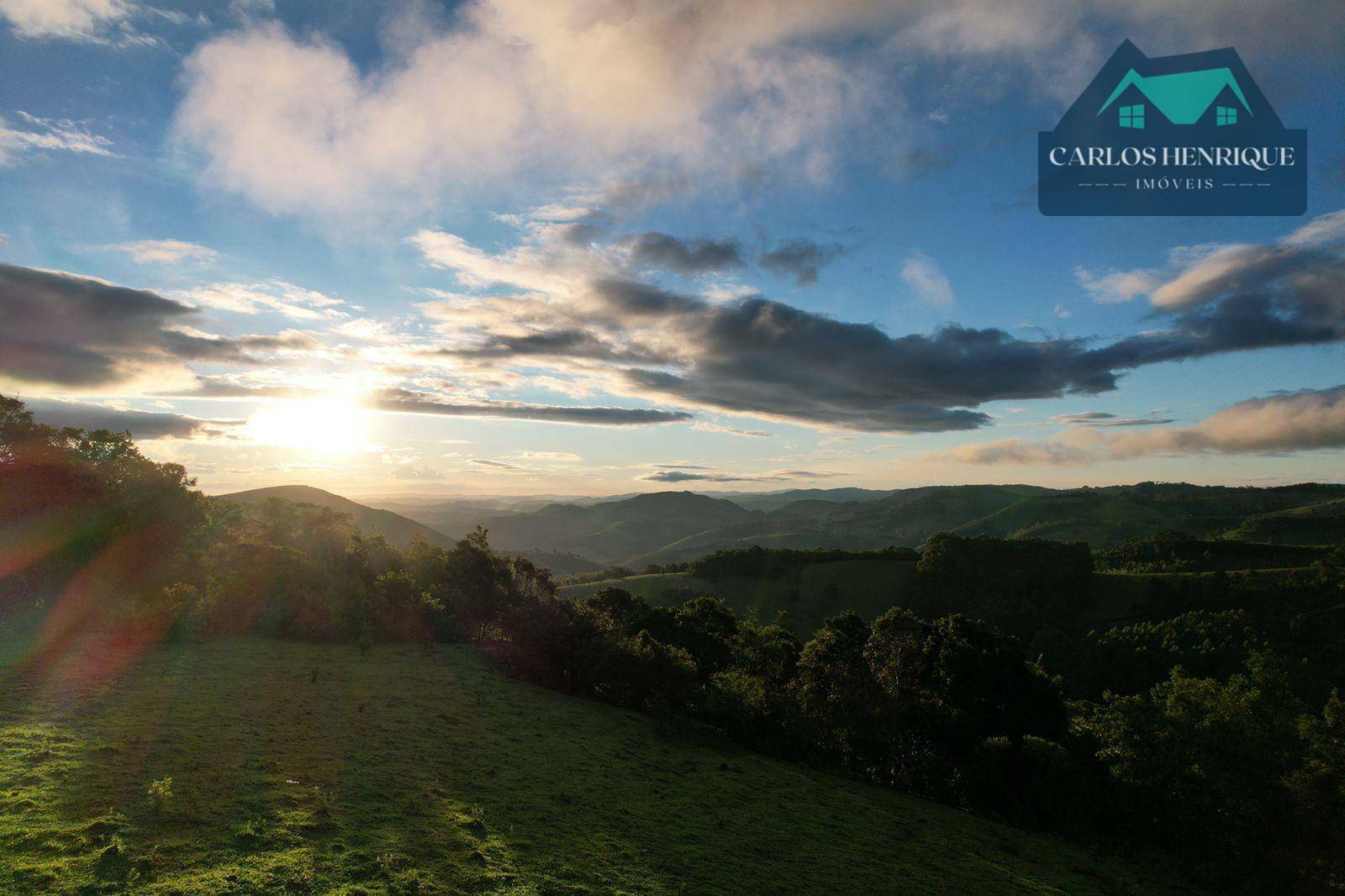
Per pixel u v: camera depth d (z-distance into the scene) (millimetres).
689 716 40031
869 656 43938
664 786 23094
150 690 22766
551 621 42469
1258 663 33469
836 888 16625
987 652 38906
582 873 13938
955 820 29578
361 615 44406
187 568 41750
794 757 36375
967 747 35906
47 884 9867
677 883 14594
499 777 19516
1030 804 32875
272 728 20156
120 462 40906
